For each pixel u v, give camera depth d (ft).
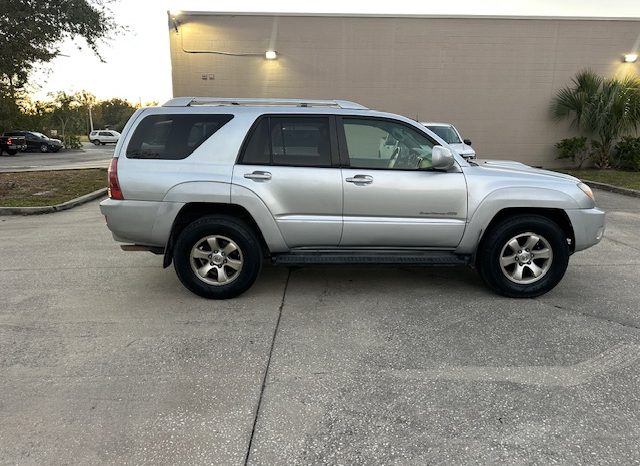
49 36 38.81
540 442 8.60
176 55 51.57
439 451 8.38
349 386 10.40
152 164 14.70
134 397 9.98
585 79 52.16
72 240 23.53
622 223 27.32
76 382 10.53
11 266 19.08
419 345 12.29
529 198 14.88
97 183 44.19
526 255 15.30
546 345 12.28
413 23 52.08
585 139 52.85
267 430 8.93
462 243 15.24
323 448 8.46
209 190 14.48
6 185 41.45
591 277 17.75
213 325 13.47
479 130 54.80
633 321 13.75
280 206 14.70
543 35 52.70
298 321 13.75
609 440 8.65
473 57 53.06
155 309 14.62
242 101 15.89
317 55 52.31
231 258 15.11
